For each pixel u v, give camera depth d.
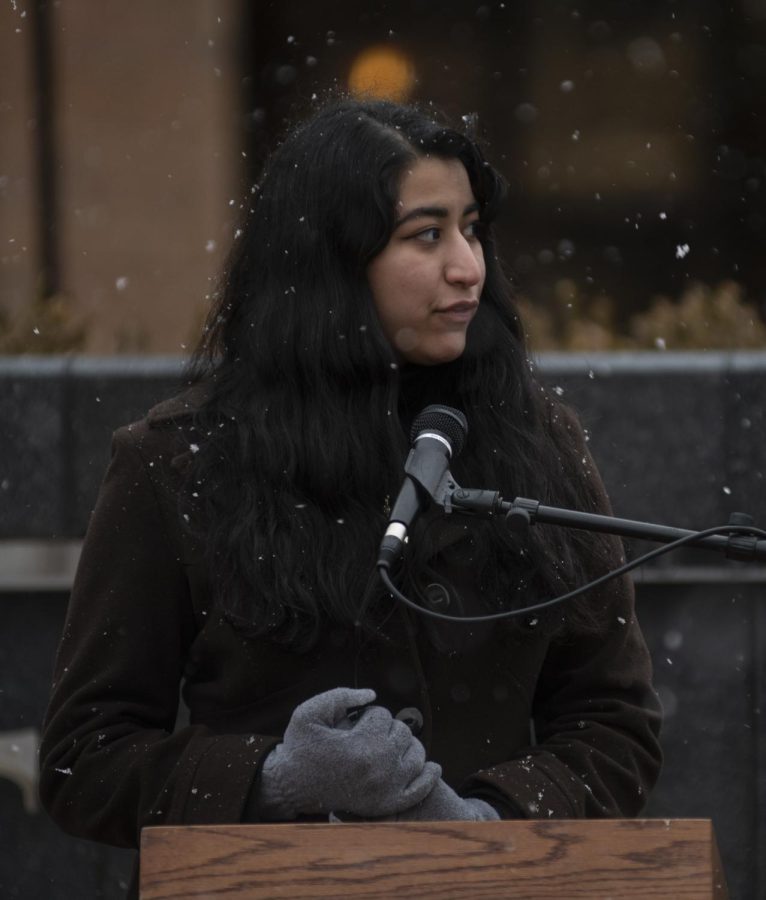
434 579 9.48
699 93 44.34
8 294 35.94
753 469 17.70
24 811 17.08
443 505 8.66
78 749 9.55
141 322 35.00
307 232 9.78
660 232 44.25
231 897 7.40
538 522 8.66
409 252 9.69
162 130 36.69
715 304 21.36
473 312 9.83
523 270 44.22
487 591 9.59
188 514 9.68
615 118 44.41
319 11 42.62
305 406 9.71
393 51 43.47
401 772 8.54
